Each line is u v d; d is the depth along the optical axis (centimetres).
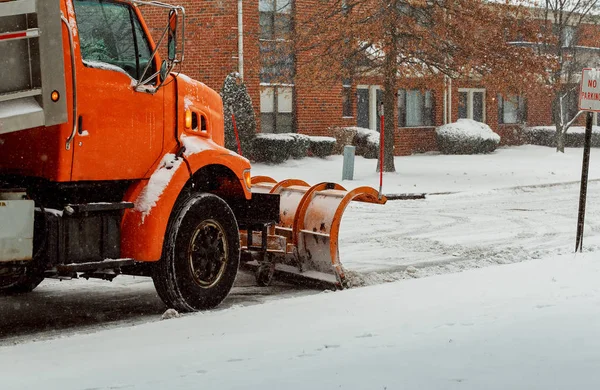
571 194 2355
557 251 1318
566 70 3847
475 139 3734
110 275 898
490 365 521
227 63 3002
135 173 845
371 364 537
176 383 512
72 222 797
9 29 682
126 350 650
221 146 990
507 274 1001
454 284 938
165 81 866
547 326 641
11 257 725
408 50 2505
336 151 3303
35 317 895
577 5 3700
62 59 709
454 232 1569
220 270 909
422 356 554
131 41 841
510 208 1997
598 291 832
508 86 2545
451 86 3931
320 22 2523
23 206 729
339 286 1005
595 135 4425
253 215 1003
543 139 4322
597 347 562
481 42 2497
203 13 3002
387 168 2733
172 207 864
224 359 585
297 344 628
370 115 3619
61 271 797
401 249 1358
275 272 1079
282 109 3250
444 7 2478
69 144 774
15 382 544
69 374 561
